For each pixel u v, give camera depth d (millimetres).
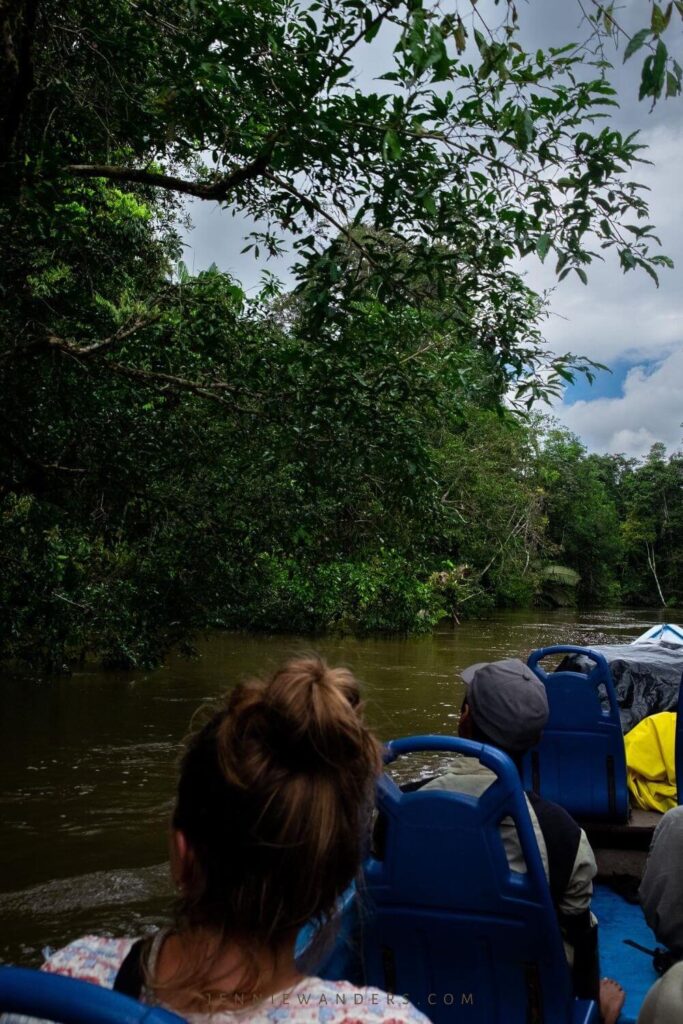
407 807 1978
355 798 940
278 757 920
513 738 2316
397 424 5789
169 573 7004
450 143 4152
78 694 10695
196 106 5047
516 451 28531
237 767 917
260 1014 905
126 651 7469
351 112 4266
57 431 6434
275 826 894
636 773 4449
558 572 44219
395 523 7070
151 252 8547
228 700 1003
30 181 4547
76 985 775
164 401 6508
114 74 5246
